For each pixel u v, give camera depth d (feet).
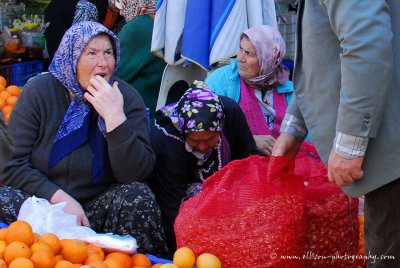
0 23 22.12
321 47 7.59
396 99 7.23
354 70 6.83
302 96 8.11
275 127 12.99
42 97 10.36
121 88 10.75
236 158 11.51
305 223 8.90
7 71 19.94
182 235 8.86
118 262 8.73
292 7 15.92
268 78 12.91
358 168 7.32
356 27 6.77
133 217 9.89
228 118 11.23
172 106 11.21
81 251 8.64
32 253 8.30
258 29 12.66
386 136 7.29
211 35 12.93
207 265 8.36
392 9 7.15
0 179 10.30
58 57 10.25
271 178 8.63
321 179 9.48
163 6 13.30
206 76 14.98
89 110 10.43
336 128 7.31
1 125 9.57
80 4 18.26
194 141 10.48
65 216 9.57
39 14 22.49
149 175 10.67
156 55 13.92
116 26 19.36
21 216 9.53
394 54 7.20
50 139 10.37
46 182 10.21
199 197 8.95
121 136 9.91
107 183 10.52
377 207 7.73
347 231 9.22
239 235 8.50
